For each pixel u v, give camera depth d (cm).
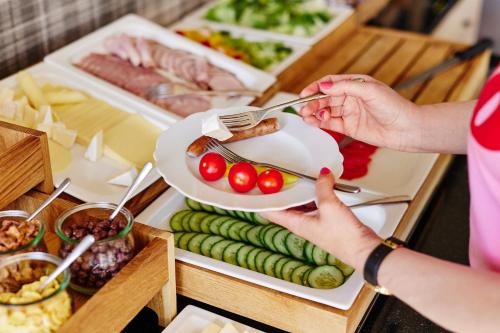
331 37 218
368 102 122
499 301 77
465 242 142
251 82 186
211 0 251
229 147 127
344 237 92
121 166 147
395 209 133
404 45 221
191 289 119
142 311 120
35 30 178
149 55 186
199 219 134
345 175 150
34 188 123
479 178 87
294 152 126
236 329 106
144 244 111
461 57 205
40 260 96
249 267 120
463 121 118
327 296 109
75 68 175
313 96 122
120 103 166
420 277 83
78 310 94
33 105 159
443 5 266
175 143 123
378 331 117
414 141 123
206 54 194
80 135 154
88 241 94
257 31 218
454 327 80
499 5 291
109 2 202
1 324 90
